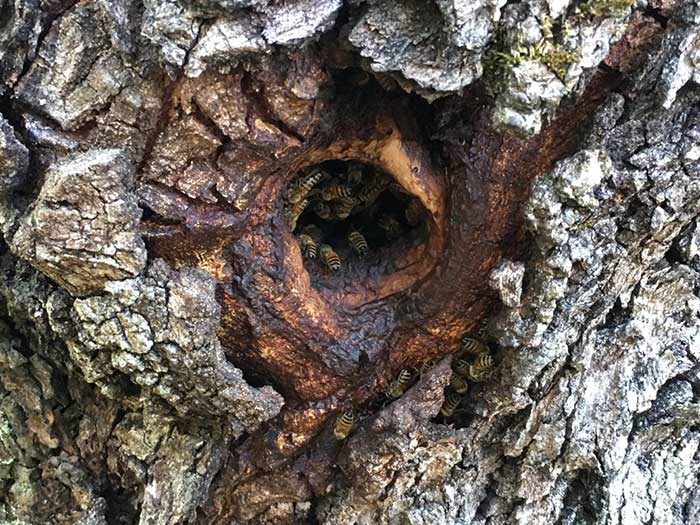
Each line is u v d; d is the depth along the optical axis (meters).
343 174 0.34
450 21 0.25
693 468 0.35
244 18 0.25
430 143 0.31
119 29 0.26
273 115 0.28
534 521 0.35
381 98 0.30
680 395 0.34
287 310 0.31
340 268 0.34
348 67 0.29
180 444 0.32
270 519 0.36
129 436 0.33
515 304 0.30
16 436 0.35
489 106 0.28
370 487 0.33
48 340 0.32
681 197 0.29
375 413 0.34
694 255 0.32
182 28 0.25
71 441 0.35
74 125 0.28
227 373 0.29
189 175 0.28
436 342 0.33
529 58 0.25
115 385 0.31
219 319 0.29
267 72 0.27
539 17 0.25
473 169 0.30
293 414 0.34
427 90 0.27
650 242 0.31
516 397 0.32
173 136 0.28
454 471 0.34
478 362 0.33
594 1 0.25
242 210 0.29
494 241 0.31
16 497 0.35
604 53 0.26
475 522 0.35
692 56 0.27
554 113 0.27
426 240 0.33
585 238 0.30
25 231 0.27
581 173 0.28
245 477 0.35
